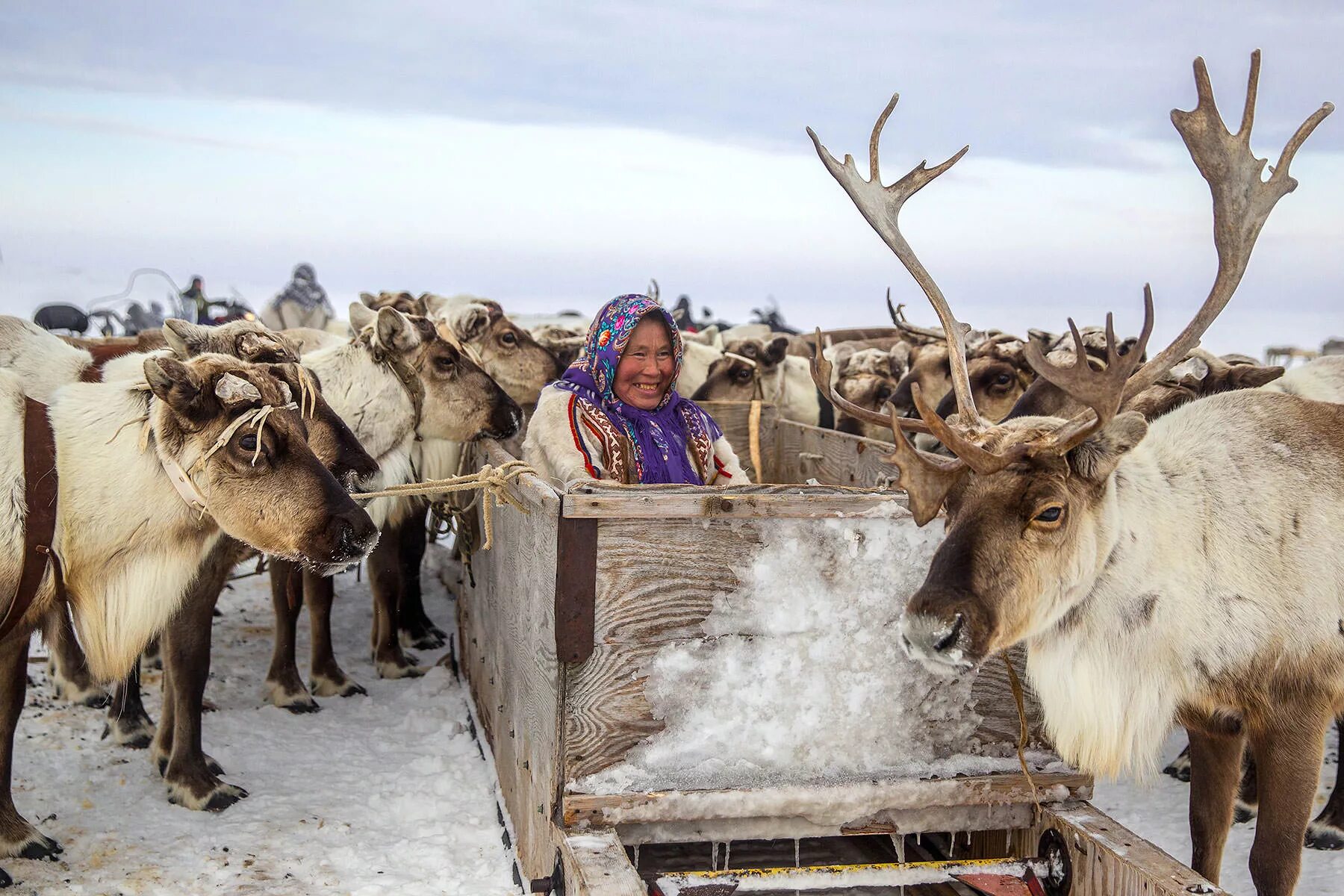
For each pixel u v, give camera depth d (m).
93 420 3.34
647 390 3.79
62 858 3.39
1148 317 2.30
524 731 3.15
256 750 4.37
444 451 5.42
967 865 2.75
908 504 2.62
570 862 2.42
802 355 10.70
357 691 5.14
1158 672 2.72
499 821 3.68
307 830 3.65
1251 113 2.64
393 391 5.18
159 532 3.39
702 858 3.05
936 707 2.75
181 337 3.80
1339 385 4.35
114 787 3.98
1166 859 2.43
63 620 3.33
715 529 2.60
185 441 3.31
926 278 2.90
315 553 3.31
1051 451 2.42
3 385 3.20
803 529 2.64
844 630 2.68
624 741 2.60
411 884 3.25
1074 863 2.63
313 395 3.85
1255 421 2.93
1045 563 2.44
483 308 6.57
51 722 4.55
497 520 3.92
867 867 2.71
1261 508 2.78
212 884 3.25
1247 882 3.45
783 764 2.67
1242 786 4.05
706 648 2.62
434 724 4.69
